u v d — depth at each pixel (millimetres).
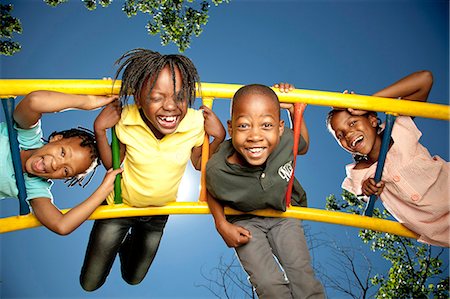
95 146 1598
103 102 1394
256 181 1433
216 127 1506
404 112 1506
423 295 3748
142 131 1431
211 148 1579
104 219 1654
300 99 1484
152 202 1524
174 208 1561
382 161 1549
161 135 1457
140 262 1815
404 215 1623
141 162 1443
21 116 1386
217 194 1476
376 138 1665
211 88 1459
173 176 1491
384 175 1633
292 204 1688
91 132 1623
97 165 1655
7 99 1349
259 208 1510
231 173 1432
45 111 1336
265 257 1499
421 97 1635
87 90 1375
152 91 1283
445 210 1586
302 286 1461
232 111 1357
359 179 1704
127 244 1859
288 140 1464
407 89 1596
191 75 1331
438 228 1600
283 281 1467
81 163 1548
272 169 1423
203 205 1566
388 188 1652
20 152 1515
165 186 1491
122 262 1887
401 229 1638
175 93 1282
